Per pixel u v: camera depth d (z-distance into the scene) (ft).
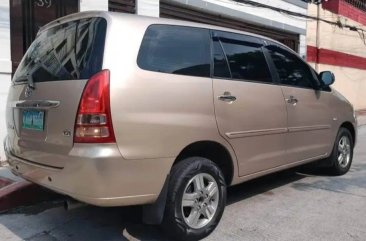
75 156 11.18
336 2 67.51
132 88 11.64
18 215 15.84
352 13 73.56
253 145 15.29
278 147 16.60
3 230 14.42
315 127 18.88
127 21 12.30
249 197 17.94
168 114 12.30
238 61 15.17
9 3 22.88
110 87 11.30
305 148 18.35
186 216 13.10
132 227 14.60
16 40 23.70
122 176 11.36
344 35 70.95
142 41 12.33
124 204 11.57
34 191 16.98
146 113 11.81
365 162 25.59
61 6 25.96
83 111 11.23
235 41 15.38
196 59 13.64
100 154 11.02
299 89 17.89
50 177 12.07
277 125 16.40
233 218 15.40
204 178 13.39
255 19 45.91
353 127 22.29
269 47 16.99
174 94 12.54
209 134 13.44
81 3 26.76
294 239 13.67
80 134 11.21
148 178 11.85
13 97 14.19
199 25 14.25
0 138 22.43
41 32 14.67
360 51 77.66
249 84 15.20
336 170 21.33
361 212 16.25
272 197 17.97
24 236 13.93
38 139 12.50
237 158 14.65
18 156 13.65
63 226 14.74
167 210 12.50
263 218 15.46
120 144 11.32
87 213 15.92
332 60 67.31
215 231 14.15
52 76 12.42
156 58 12.52
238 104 14.56
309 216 15.74
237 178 14.87
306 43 59.57
